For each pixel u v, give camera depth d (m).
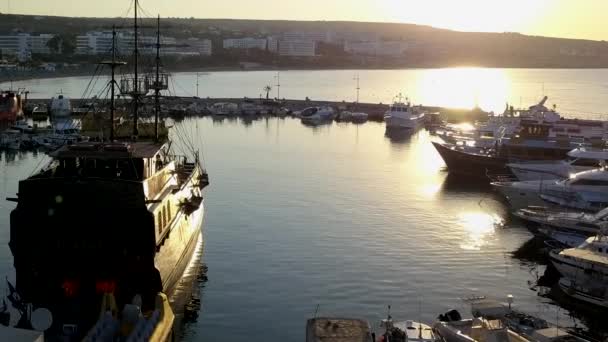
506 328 47.97
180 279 64.56
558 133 126.81
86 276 54.03
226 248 76.12
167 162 67.50
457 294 62.84
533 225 78.81
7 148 151.88
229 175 123.50
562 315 59.00
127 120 103.56
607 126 133.00
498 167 123.88
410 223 89.75
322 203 100.94
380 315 57.38
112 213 53.28
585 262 61.78
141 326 47.19
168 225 59.31
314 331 43.53
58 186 53.38
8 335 38.47
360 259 72.75
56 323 51.41
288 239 80.19
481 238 82.56
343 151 160.38
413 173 130.50
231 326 55.06
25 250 53.81
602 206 86.25
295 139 182.50
